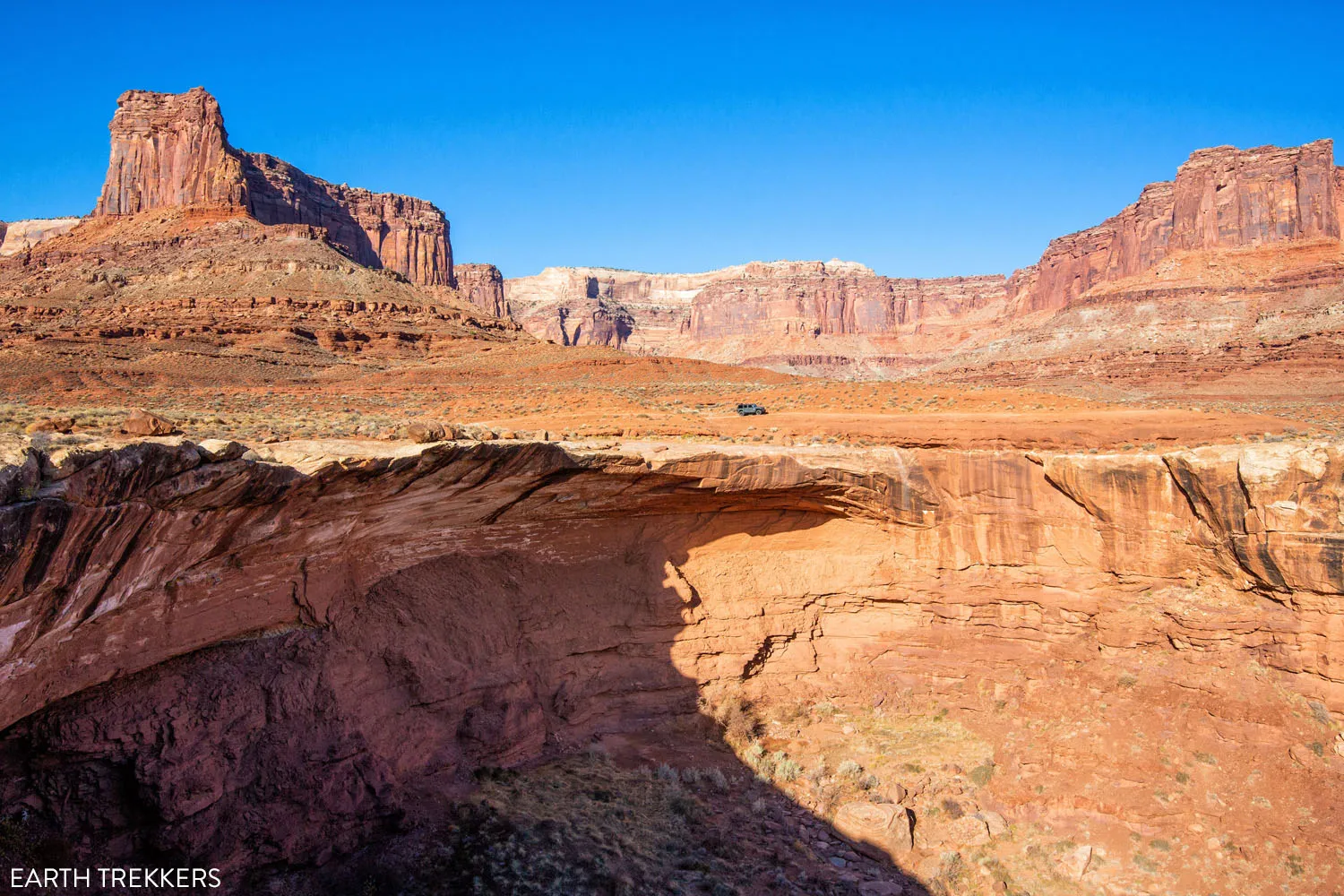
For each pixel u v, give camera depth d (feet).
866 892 61.05
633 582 80.53
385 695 64.34
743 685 82.38
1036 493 80.43
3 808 48.03
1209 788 67.72
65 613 44.39
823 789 71.82
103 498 42.34
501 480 66.69
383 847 58.18
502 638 72.43
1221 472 71.51
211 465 48.06
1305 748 66.80
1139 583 77.00
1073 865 64.80
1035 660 79.97
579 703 75.87
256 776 55.36
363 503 59.52
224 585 55.01
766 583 83.66
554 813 63.87
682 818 66.54
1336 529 66.90
